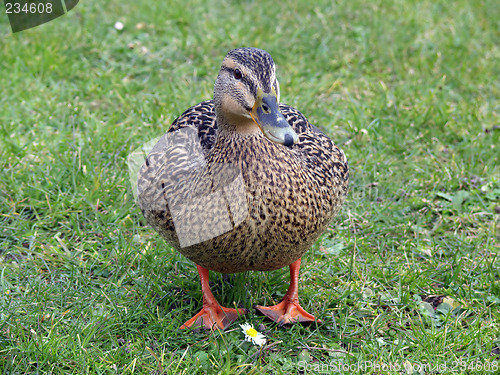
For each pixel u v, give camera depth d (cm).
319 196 351
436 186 531
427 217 500
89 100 654
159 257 447
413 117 628
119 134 581
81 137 583
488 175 550
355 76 719
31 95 645
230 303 412
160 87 675
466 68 723
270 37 775
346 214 501
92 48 747
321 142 387
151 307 399
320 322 392
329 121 623
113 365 346
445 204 514
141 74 713
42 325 378
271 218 334
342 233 477
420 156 582
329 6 864
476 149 578
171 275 433
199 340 377
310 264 445
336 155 388
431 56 747
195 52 745
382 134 607
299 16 832
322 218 358
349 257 455
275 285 429
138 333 377
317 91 679
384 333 384
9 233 466
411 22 823
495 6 879
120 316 386
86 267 439
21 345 353
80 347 354
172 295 413
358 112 634
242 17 825
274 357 359
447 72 714
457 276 427
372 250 467
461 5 880
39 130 593
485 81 703
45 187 511
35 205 493
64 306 398
